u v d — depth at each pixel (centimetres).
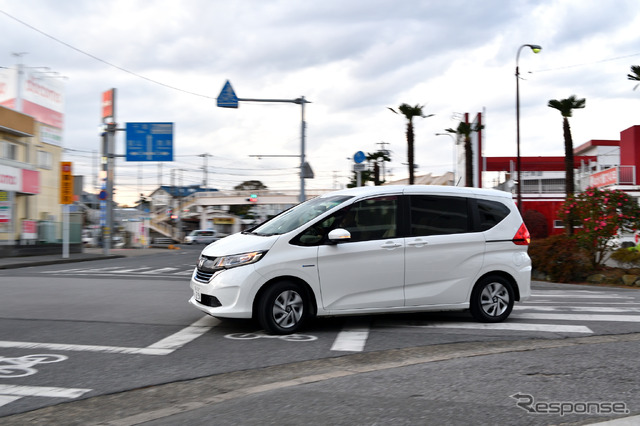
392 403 429
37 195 3428
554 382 488
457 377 503
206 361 562
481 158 4666
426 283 730
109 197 3191
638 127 3108
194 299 726
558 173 4712
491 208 781
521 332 709
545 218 4031
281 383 486
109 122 3256
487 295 766
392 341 655
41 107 3491
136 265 2169
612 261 1642
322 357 582
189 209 7838
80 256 2789
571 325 757
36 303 941
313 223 695
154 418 400
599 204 1581
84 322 762
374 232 715
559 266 1584
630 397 447
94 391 466
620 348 621
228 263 670
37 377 505
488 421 392
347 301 696
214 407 423
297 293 682
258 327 728
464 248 749
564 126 2820
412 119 3403
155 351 601
